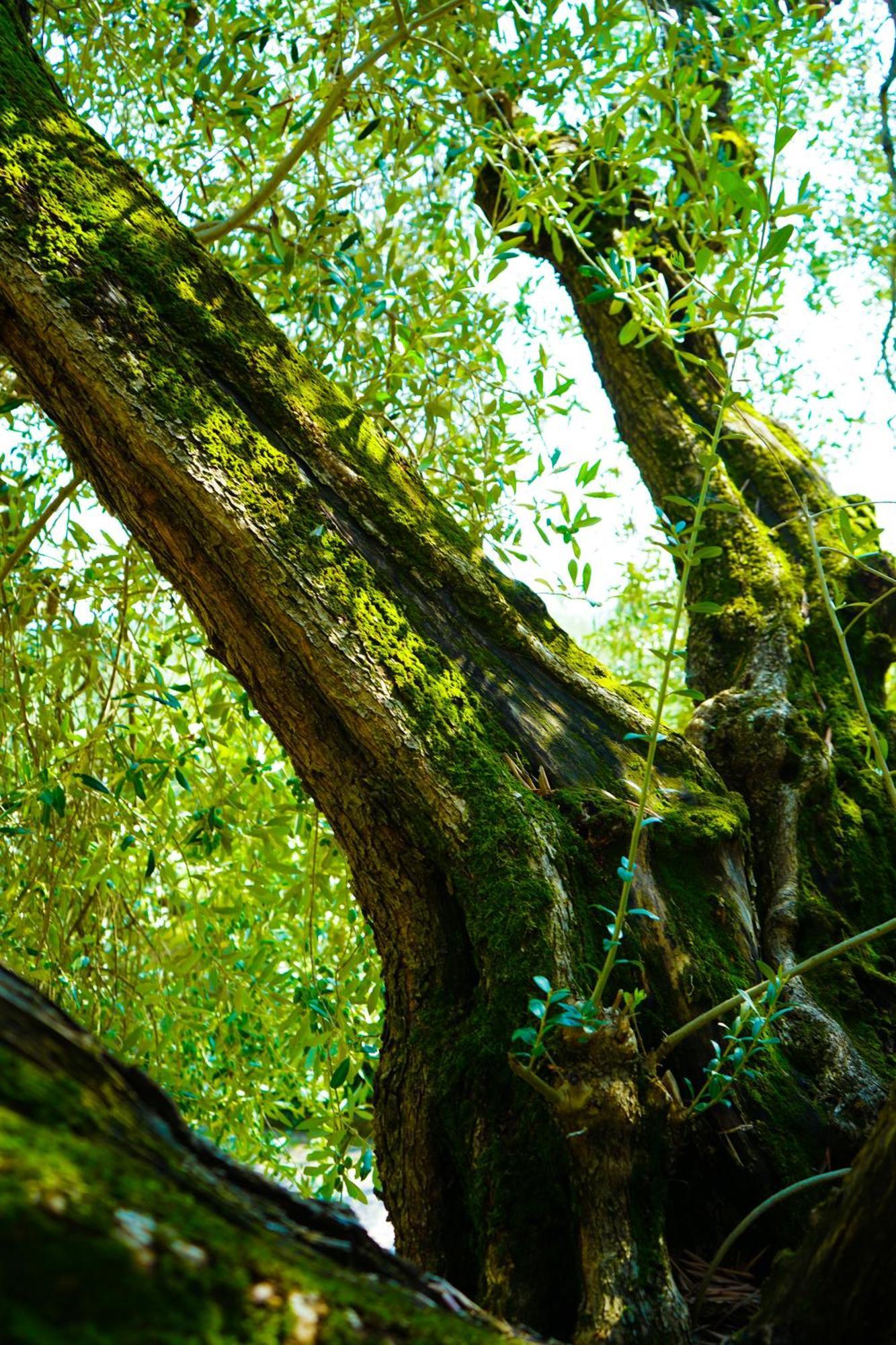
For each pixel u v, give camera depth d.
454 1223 1.77
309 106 2.85
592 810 1.93
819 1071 1.86
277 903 2.99
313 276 2.79
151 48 2.98
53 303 1.82
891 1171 1.10
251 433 1.91
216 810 2.68
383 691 1.84
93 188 1.97
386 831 1.90
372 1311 0.83
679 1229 1.70
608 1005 1.76
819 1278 1.14
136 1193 0.74
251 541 1.82
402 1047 1.87
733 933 1.97
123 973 2.96
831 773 2.48
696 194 2.34
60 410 1.91
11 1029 0.84
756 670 2.68
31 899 2.86
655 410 3.27
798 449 3.28
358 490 2.00
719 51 2.74
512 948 1.74
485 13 2.67
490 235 2.60
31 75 2.08
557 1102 1.48
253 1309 0.72
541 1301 1.55
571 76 2.71
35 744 2.93
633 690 2.27
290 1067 3.07
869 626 2.82
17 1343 0.57
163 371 1.86
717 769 2.47
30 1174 0.66
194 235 2.07
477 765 1.88
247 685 1.99
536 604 2.24
